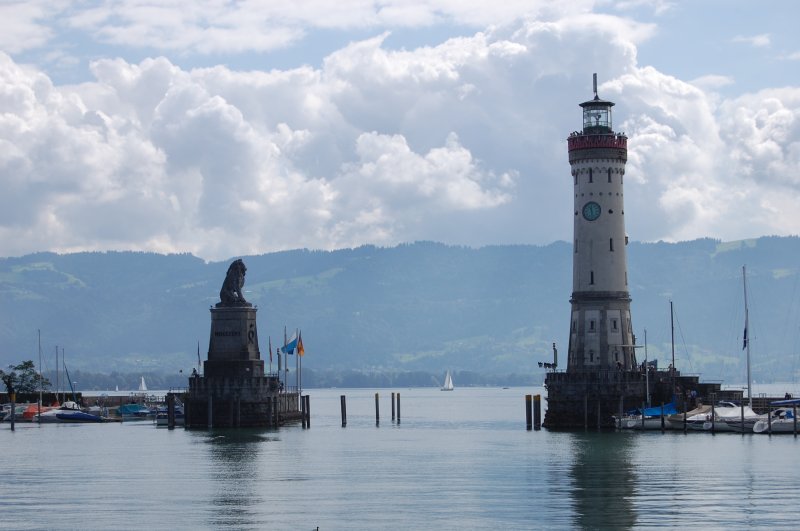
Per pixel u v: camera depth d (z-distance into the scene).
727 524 121.31
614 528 120.31
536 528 121.06
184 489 150.50
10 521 127.81
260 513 131.50
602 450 186.88
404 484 153.00
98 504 138.62
